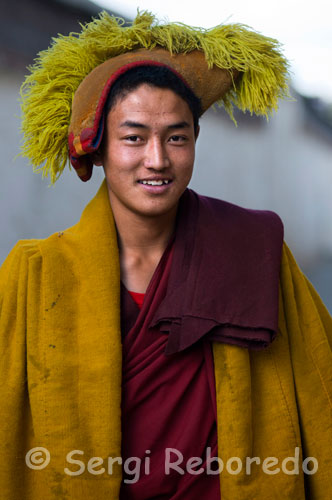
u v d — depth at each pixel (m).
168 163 1.56
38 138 1.72
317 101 15.26
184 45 1.63
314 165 17.16
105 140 1.61
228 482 1.63
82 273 1.67
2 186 5.92
